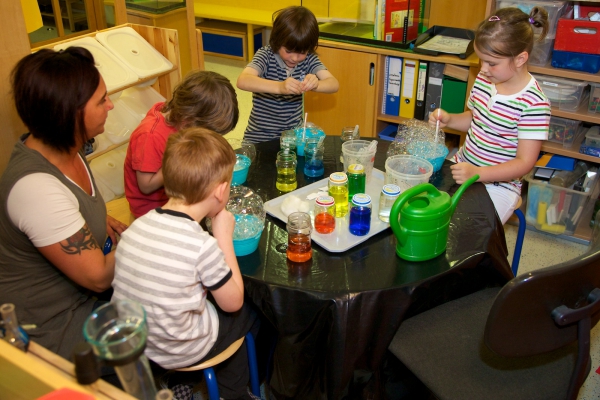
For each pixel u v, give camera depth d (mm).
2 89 1588
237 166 1676
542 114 1846
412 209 1278
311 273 1294
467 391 1231
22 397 814
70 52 1214
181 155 1135
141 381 789
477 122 2049
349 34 3123
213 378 1338
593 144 2461
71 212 1194
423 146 1845
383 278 1276
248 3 4977
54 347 1276
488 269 1478
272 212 1517
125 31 2260
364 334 1260
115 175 2320
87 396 707
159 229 1119
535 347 1142
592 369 1912
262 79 2182
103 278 1272
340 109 3242
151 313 1114
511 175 1831
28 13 1830
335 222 1500
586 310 1095
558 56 2373
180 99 1539
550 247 2594
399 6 2879
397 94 3080
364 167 1669
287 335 1303
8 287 1264
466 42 2934
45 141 1206
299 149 1914
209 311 1282
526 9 2404
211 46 5145
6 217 1183
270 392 1714
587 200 2611
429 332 1402
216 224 1235
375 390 1444
